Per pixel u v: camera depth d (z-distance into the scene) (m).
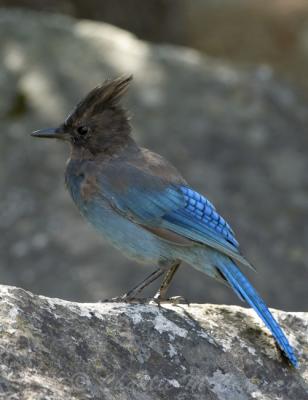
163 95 16.66
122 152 8.81
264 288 13.30
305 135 16.39
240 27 21.69
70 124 8.92
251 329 7.45
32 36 17.69
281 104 17.19
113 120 8.88
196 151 15.44
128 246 8.57
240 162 15.39
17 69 16.83
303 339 7.60
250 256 13.74
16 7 20.80
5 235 13.89
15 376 6.08
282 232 14.27
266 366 7.11
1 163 15.09
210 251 8.22
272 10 21.86
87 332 6.70
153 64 17.47
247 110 16.66
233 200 14.59
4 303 6.53
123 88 8.95
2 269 13.30
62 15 20.92
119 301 8.22
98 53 17.45
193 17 21.84
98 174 8.59
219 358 7.02
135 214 8.41
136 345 6.82
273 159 15.59
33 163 15.08
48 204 14.39
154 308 7.28
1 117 15.95
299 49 21.23
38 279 13.11
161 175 8.55
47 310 6.69
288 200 14.83
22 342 6.30
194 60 17.94
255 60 21.23
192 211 8.30
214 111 16.45
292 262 13.79
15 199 14.48
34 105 16.11
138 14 21.55
